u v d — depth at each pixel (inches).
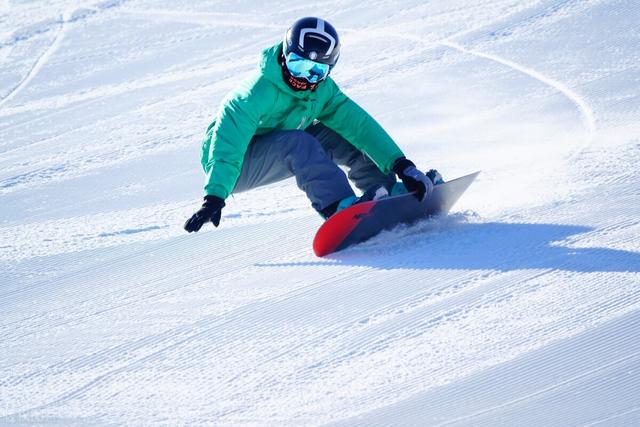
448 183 458.3
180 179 677.3
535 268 379.2
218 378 317.4
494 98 794.2
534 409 276.4
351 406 288.5
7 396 323.6
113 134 861.2
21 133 917.8
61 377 334.6
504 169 570.3
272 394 301.4
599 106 703.7
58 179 724.0
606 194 471.5
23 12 1553.9
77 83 1118.4
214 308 387.5
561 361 300.5
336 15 1259.2
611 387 282.2
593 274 363.3
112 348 356.5
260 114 443.2
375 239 453.4
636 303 331.9
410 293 371.6
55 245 527.8
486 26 1068.5
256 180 467.8
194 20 1364.4
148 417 294.7
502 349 313.3
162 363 336.5
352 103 481.4
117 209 609.3
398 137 714.2
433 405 284.5
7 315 415.8
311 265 430.6
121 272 460.1
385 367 311.1
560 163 555.5
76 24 1437.0
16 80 1169.4
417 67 949.8
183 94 991.6
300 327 352.8
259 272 431.8
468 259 403.5
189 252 479.8
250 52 1152.8
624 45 895.7
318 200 453.4
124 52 1242.6
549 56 907.4
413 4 1243.8
